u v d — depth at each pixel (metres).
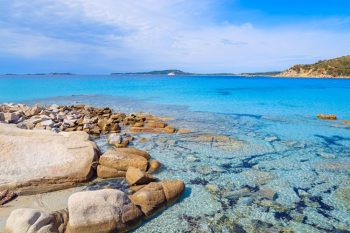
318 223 8.52
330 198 10.03
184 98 41.75
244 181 11.27
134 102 36.75
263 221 8.56
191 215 8.77
